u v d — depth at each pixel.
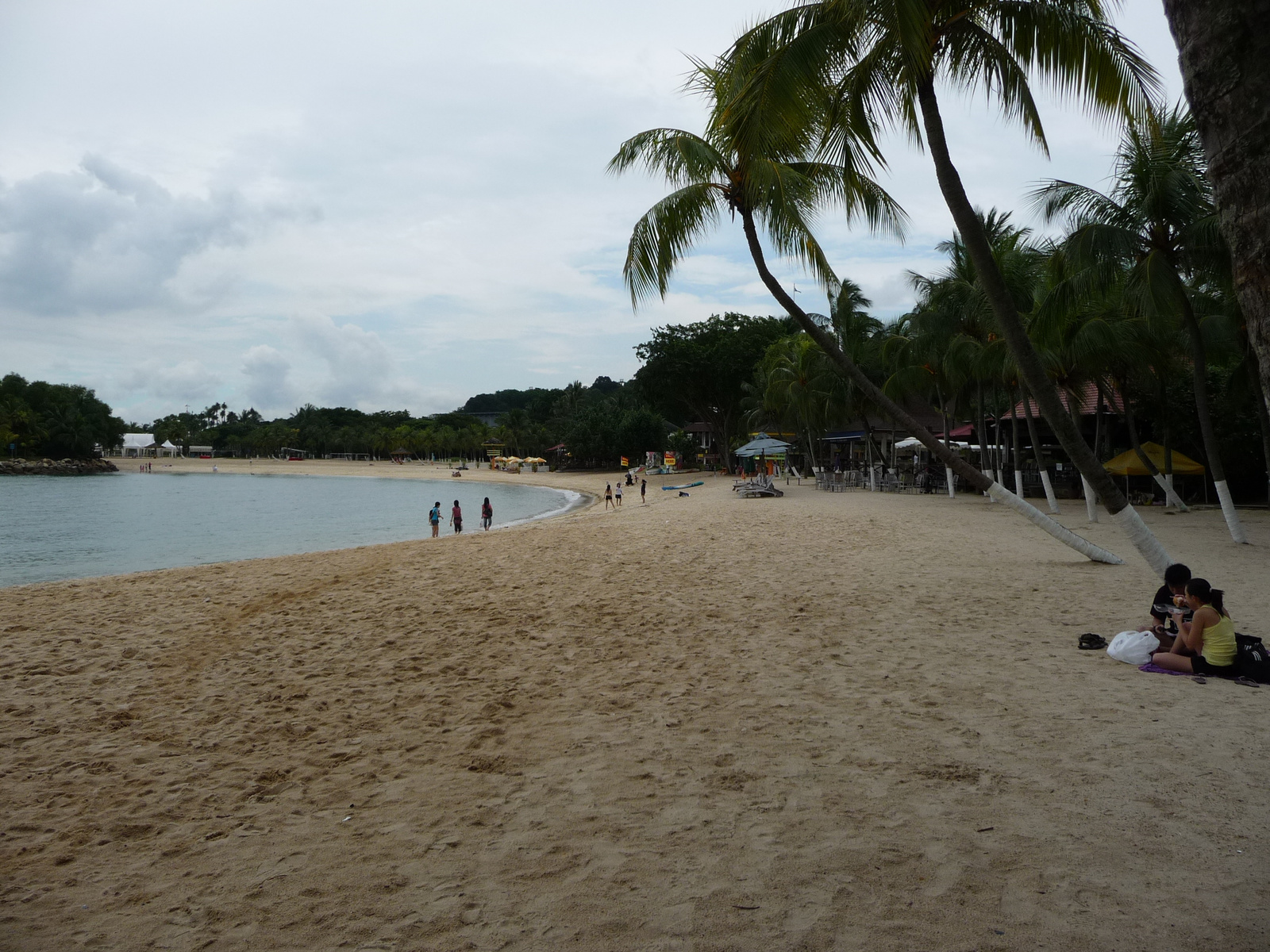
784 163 11.19
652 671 7.04
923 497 30.42
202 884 3.52
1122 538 15.57
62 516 43.19
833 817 3.90
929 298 25.95
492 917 3.13
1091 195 15.13
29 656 8.39
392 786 4.63
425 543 20.78
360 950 2.93
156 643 8.90
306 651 8.37
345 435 167.00
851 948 2.80
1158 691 5.73
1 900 3.42
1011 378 22.06
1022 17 8.71
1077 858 3.37
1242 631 7.46
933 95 8.42
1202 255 14.56
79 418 117.56
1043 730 4.99
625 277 11.48
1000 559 13.07
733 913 3.07
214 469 123.69
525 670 7.30
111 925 3.19
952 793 4.12
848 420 40.75
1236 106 1.85
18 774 5.04
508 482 77.25
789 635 8.18
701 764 4.73
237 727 5.92
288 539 31.36
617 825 3.94
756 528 19.92
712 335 60.25
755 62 9.30
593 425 83.56
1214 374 25.34
